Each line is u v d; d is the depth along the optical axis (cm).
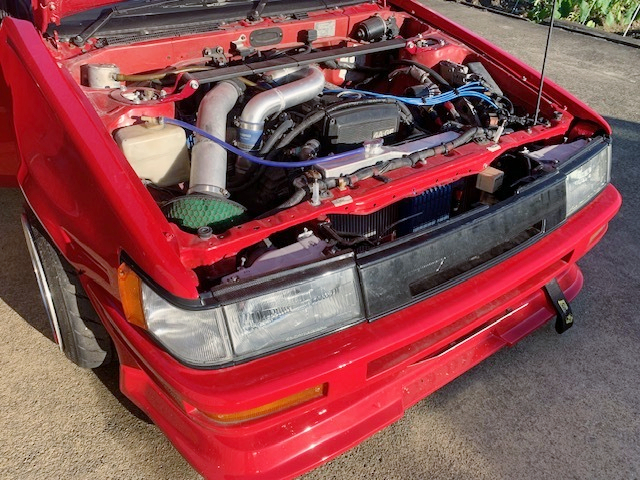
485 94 283
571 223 240
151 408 192
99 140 185
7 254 315
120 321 179
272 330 167
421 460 215
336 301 175
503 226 212
